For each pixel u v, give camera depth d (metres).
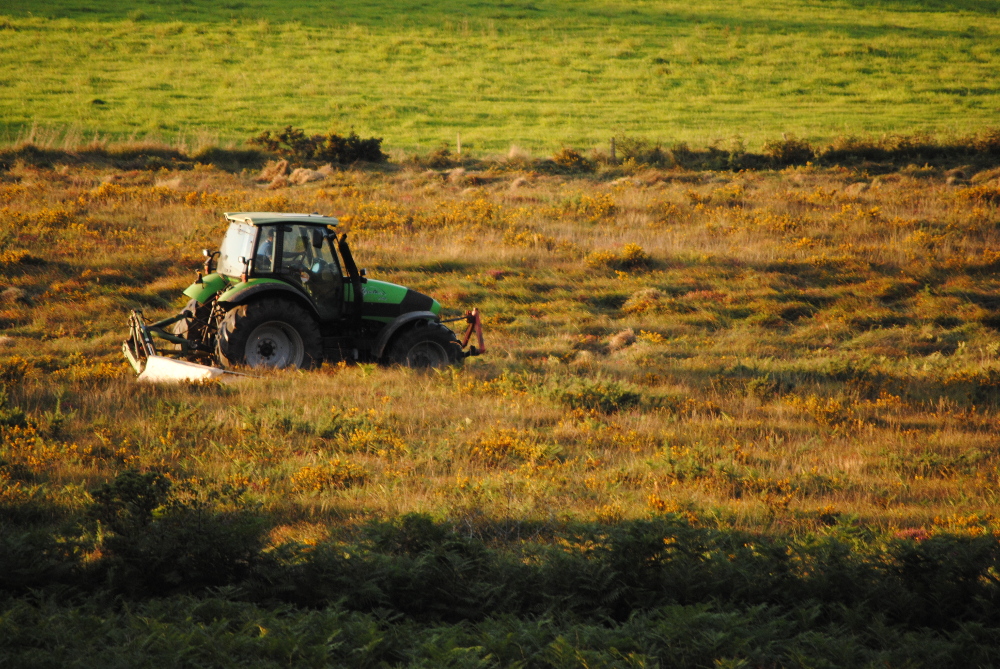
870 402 48.88
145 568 21.34
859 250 87.25
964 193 107.44
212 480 29.48
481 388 45.88
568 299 75.00
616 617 21.94
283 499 28.55
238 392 41.75
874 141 155.25
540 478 31.88
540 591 22.00
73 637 17.41
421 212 97.88
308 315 48.12
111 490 22.67
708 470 33.91
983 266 82.94
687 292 77.31
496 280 77.75
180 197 98.38
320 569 21.55
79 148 127.62
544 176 130.50
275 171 123.75
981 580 23.34
